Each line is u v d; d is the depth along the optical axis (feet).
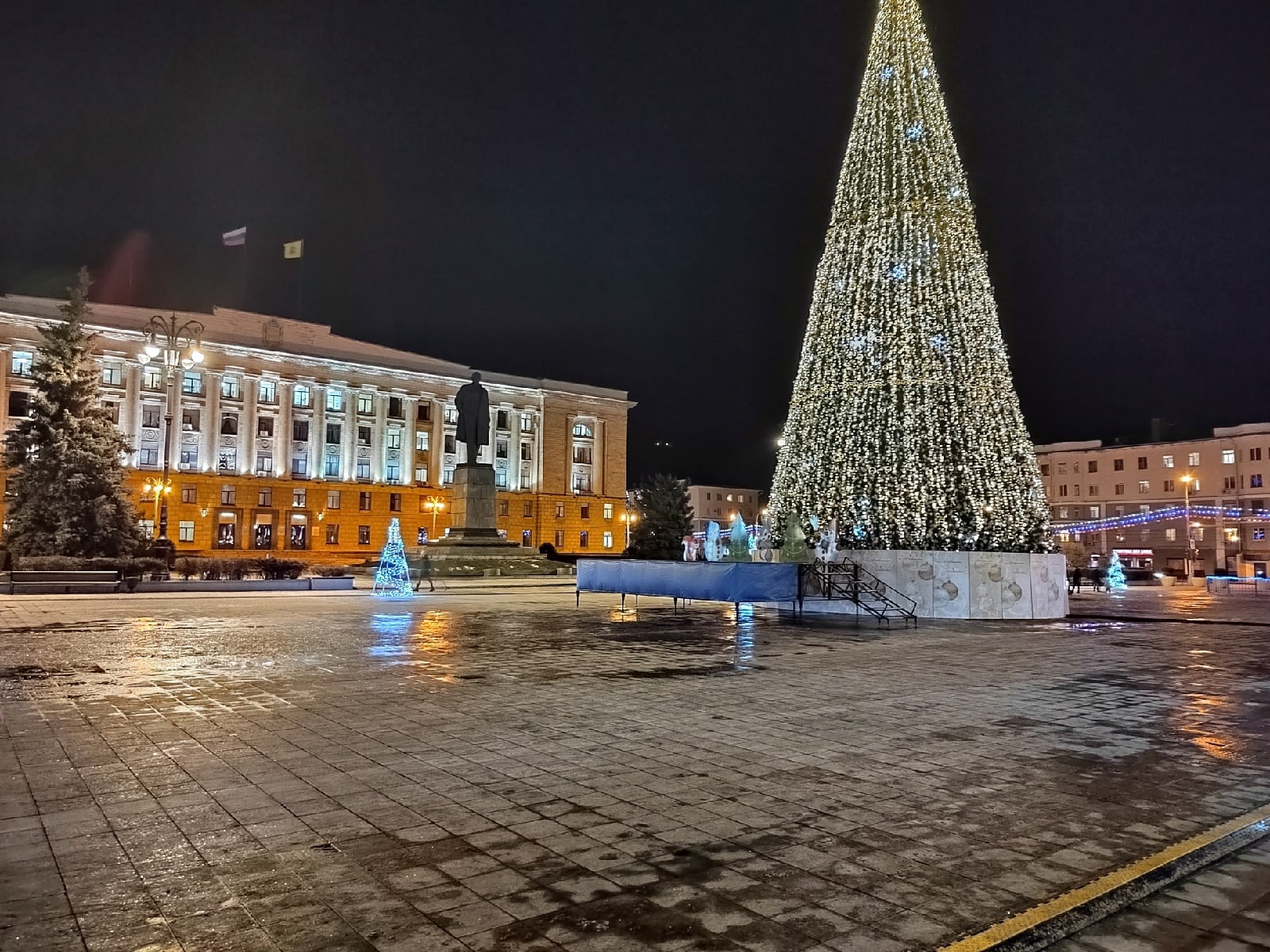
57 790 19.29
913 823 17.66
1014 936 12.48
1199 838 16.79
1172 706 30.89
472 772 21.25
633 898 13.75
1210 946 12.41
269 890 13.91
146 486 213.87
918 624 63.00
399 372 274.77
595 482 318.04
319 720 27.07
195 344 121.80
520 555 146.51
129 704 29.43
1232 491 239.30
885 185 74.59
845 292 75.66
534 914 13.11
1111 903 13.80
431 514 276.41
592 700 31.14
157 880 14.29
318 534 250.78
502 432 296.71
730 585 62.54
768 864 15.31
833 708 29.94
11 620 61.26
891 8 76.48
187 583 99.30
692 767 21.97
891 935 12.51
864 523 71.77
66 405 134.82
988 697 32.40
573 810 18.30
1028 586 69.87
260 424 246.47
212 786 19.72
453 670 38.14
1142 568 228.84
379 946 11.99
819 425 75.77
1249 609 87.04
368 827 17.07
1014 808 18.79
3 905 13.24
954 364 71.46
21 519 128.57
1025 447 72.90
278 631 54.65
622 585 71.77
